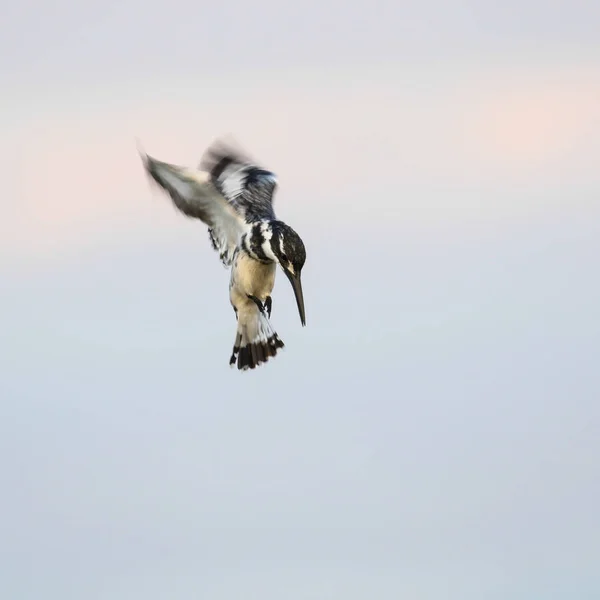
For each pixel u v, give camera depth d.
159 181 20.33
